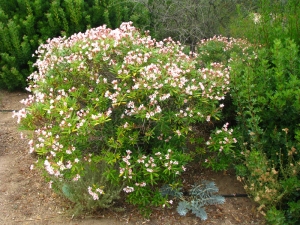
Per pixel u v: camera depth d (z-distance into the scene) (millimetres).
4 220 3252
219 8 6949
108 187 3350
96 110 3197
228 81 3504
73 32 5672
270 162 3402
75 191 3281
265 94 3465
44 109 3035
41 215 3324
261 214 3307
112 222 3246
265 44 4195
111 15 5949
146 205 3383
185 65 3420
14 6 5672
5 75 5492
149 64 3336
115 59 3432
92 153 3246
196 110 3225
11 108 5305
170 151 3168
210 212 3375
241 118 3701
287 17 4309
